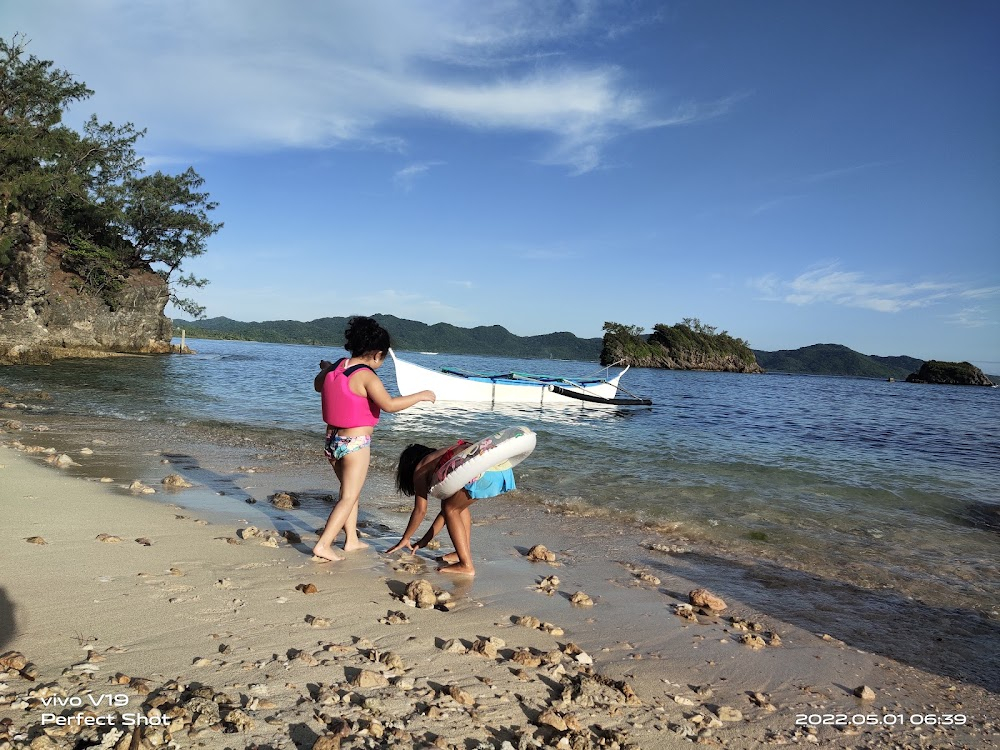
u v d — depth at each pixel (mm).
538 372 69938
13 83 45156
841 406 36000
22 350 35469
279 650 3234
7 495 6180
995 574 5941
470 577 4930
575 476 9711
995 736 3117
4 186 36812
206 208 58625
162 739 2285
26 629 3219
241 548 5082
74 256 49562
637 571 5449
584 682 3162
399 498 7734
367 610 3969
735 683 3484
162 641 3217
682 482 9578
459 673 3197
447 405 22516
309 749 2350
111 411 15008
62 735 2240
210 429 12875
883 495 9523
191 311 59594
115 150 54188
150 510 6086
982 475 11953
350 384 5008
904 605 5027
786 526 7371
